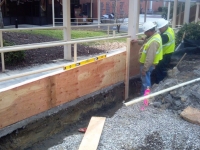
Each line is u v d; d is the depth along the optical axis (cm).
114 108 556
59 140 421
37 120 434
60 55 775
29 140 416
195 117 406
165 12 2292
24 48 406
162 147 347
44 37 1000
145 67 486
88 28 1714
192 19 1318
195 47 755
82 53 806
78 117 504
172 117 427
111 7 2309
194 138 361
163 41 576
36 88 421
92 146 350
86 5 2195
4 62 635
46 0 1789
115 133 388
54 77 447
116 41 1067
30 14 1825
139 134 380
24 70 607
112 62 574
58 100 466
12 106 392
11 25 1720
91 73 523
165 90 461
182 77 553
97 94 553
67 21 689
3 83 505
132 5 593
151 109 458
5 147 384
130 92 628
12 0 1709
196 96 455
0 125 380
